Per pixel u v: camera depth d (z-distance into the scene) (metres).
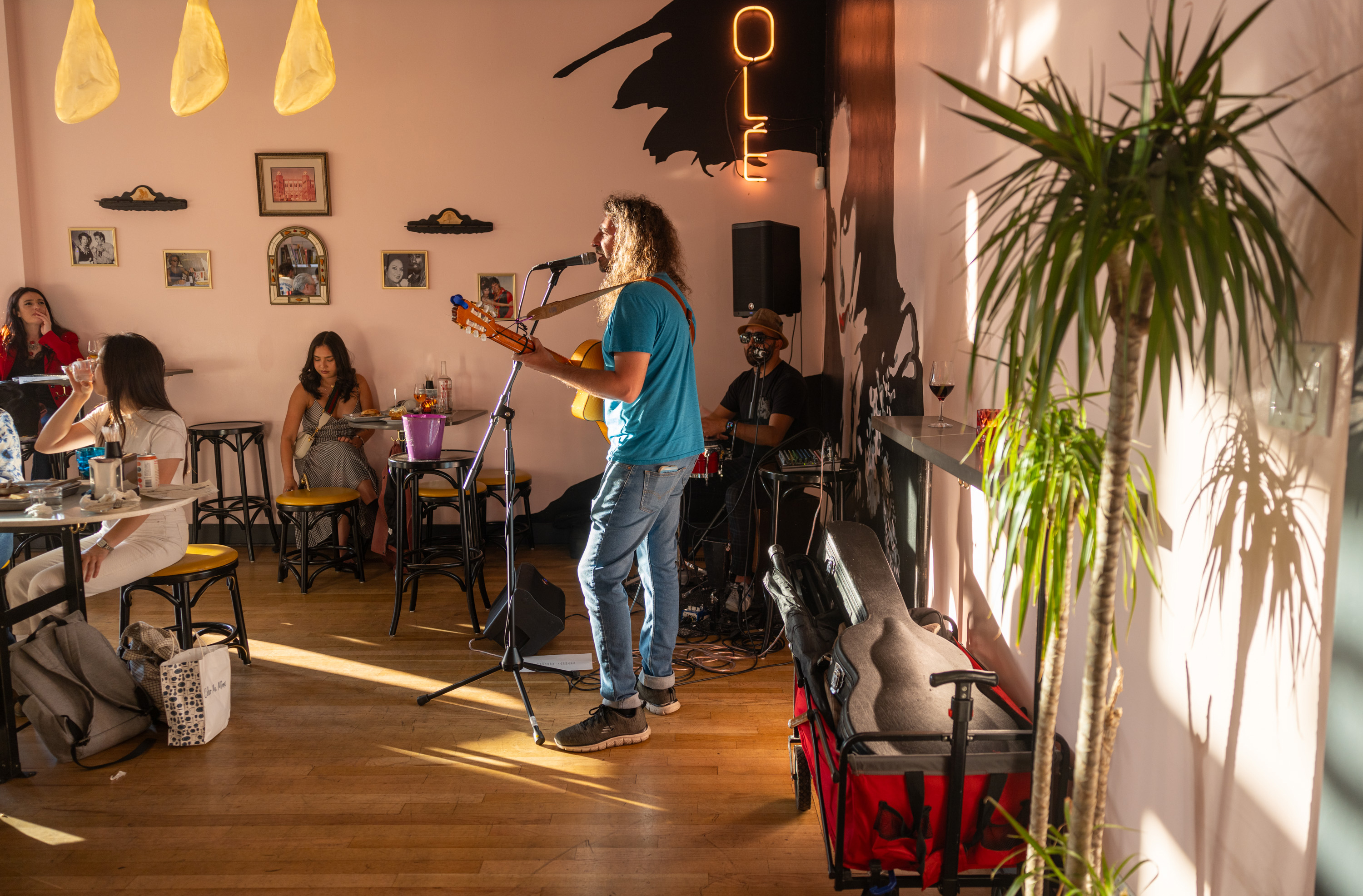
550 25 5.20
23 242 5.21
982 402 2.28
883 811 1.62
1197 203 0.85
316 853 2.19
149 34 5.16
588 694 3.17
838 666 1.88
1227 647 1.28
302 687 3.24
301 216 5.30
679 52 5.18
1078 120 0.89
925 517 2.64
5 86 5.09
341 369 5.10
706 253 5.28
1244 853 1.23
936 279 2.74
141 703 2.84
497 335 2.32
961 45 2.49
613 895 2.03
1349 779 1.00
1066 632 1.19
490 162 5.28
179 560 3.21
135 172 5.26
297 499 4.48
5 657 2.52
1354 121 1.00
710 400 5.38
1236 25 1.26
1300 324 1.11
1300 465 1.11
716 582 4.00
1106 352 1.63
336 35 5.20
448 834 2.28
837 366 4.66
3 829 2.29
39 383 4.92
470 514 4.31
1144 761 1.53
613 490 2.63
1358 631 0.98
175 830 2.29
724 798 2.46
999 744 1.64
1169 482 1.45
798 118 5.18
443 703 3.10
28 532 2.74
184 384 5.39
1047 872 1.27
